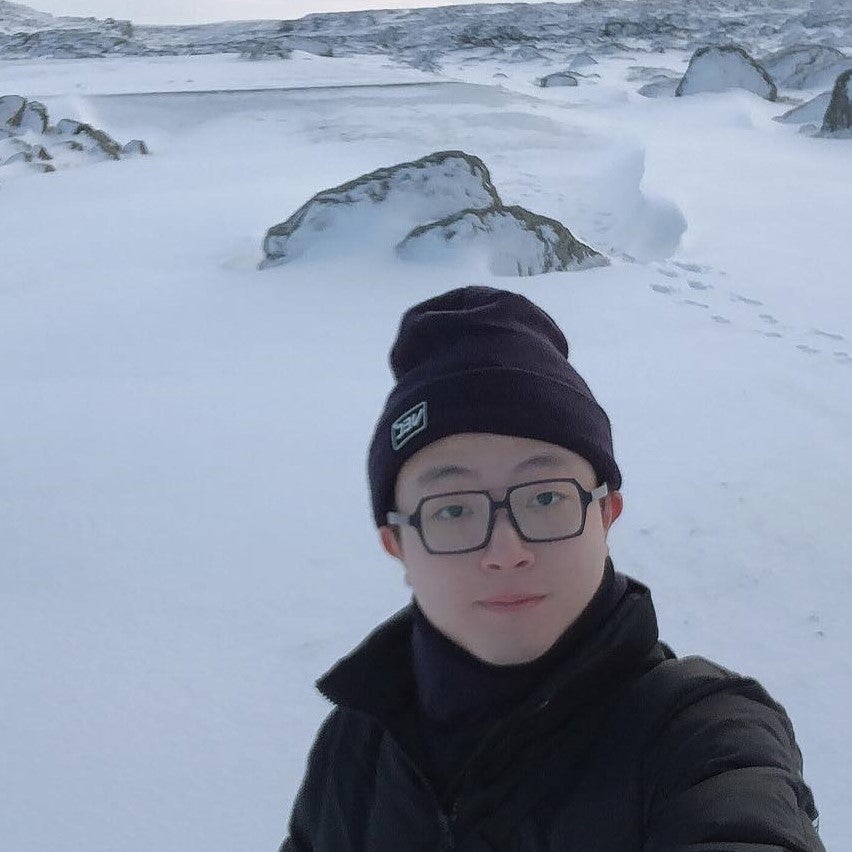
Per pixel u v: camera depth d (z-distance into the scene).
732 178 13.89
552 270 9.02
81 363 6.75
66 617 3.56
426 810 1.05
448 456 0.98
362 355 6.73
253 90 27.52
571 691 0.96
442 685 1.03
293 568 3.87
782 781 0.86
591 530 0.97
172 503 4.51
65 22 77.38
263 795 2.64
